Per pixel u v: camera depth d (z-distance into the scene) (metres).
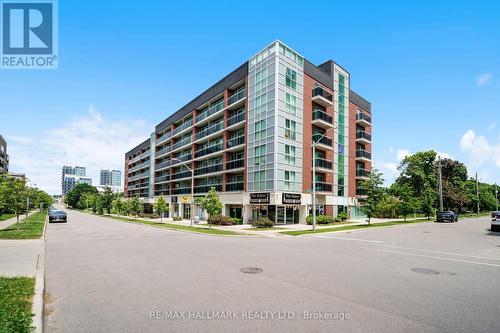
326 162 38.53
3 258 11.55
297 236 21.72
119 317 5.54
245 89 38.00
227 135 40.59
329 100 39.44
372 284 7.93
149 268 9.77
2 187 23.95
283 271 9.38
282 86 33.94
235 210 37.94
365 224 33.94
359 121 45.75
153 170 67.94
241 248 14.71
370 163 48.72
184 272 9.18
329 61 42.16
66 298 6.67
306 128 36.56
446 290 7.43
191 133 53.50
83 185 133.75
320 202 37.62
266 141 33.88
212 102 46.22
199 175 44.84
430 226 32.34
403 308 6.08
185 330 4.94
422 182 49.03
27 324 4.69
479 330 5.03
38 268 9.65
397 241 18.48
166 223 36.81
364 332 4.91
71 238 19.19
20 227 25.23
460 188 60.47
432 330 5.02
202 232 23.44
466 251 14.38
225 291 7.16
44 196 91.94
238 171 38.16
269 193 32.50
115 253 12.99
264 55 35.38
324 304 6.29
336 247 15.44
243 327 5.07
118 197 69.50
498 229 26.55
